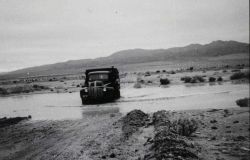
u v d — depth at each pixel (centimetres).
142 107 1552
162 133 723
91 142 761
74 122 1116
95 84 1861
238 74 3438
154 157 578
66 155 639
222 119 1160
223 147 763
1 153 646
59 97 2445
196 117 1191
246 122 1092
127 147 710
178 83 3347
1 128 972
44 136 836
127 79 4972
